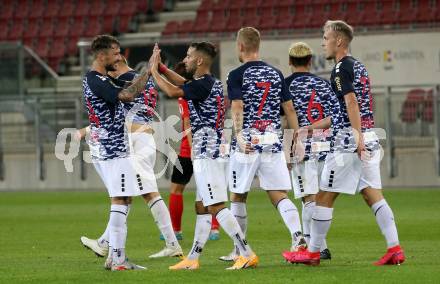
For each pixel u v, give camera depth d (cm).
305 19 8912
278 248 3553
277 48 7194
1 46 8469
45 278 2778
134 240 3975
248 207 5562
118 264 2917
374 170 2877
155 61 2889
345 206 5434
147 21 9819
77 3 10100
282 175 2978
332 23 2852
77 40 9825
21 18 10169
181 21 9506
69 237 4166
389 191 6525
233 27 9162
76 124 7706
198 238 2927
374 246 3541
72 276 2803
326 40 2861
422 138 6900
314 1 8975
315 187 3281
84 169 7738
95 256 3434
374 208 2894
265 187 2989
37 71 8719
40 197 6931
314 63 7050
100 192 7319
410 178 6938
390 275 2644
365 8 8744
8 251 3650
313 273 2722
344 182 2820
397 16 8550
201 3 9500
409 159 6938
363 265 2903
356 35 7125
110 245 2939
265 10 9175
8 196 7131
